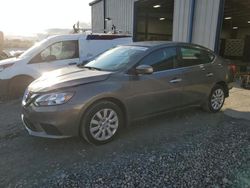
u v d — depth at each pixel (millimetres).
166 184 2854
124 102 3992
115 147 3811
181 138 4125
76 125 3598
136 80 4105
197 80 4996
